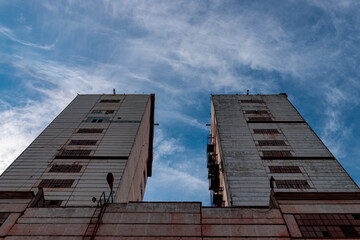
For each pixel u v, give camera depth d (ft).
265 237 45.65
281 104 123.44
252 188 75.15
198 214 50.49
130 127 101.71
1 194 53.57
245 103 125.29
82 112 112.78
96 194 68.49
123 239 45.88
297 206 51.24
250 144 94.27
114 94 133.90
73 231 47.16
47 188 70.95
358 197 52.54
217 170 101.86
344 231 45.98
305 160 85.97
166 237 46.14
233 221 48.85
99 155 85.15
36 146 89.10
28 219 49.06
